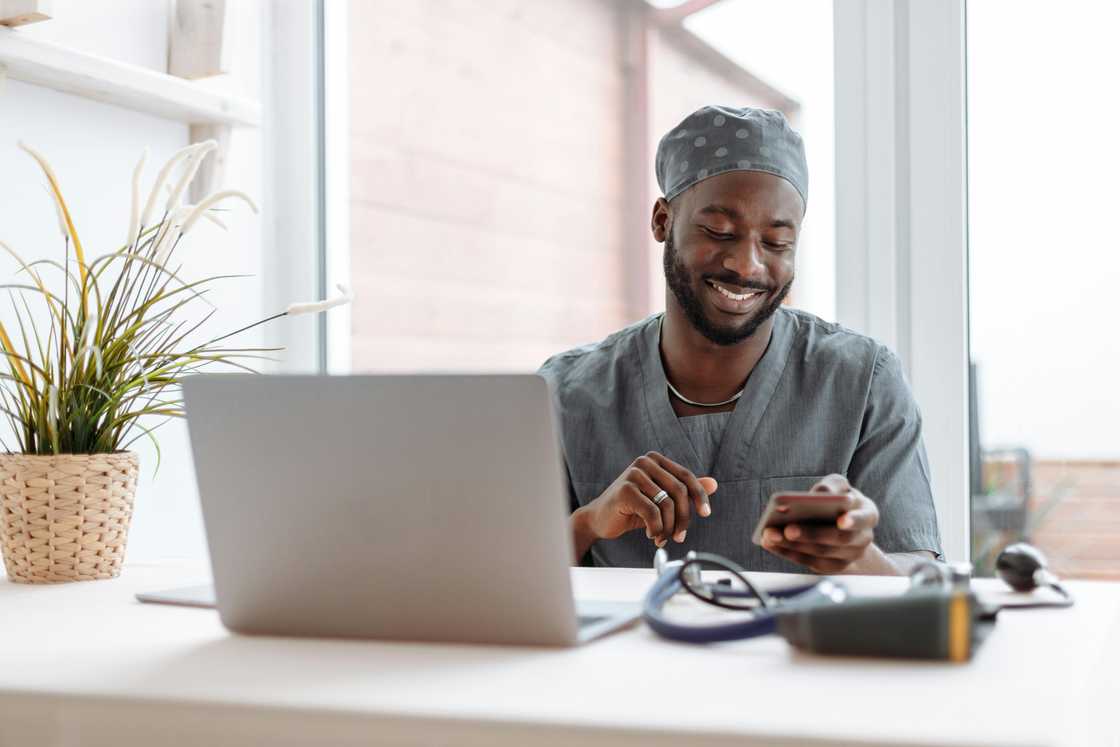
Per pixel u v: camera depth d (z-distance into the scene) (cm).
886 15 149
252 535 70
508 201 214
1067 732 45
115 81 143
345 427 66
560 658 62
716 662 60
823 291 157
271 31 188
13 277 140
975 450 150
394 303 203
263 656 64
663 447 142
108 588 100
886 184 150
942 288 148
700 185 137
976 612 60
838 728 46
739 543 137
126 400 114
